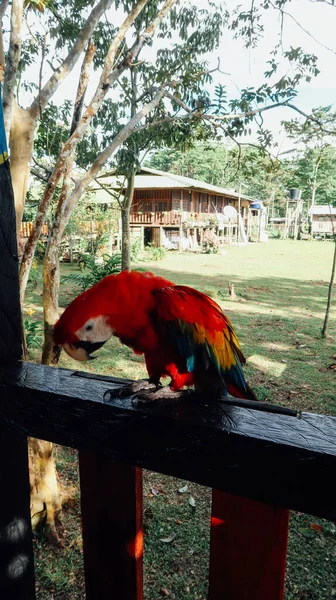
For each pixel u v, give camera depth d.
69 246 19.59
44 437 1.19
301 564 3.35
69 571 3.36
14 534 1.32
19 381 1.21
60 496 3.96
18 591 1.35
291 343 8.33
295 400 5.76
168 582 3.24
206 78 6.63
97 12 3.50
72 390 1.15
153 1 6.89
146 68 7.50
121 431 1.06
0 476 1.26
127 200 10.13
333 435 0.89
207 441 0.95
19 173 3.30
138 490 1.15
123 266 10.47
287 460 0.86
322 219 42.81
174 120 6.18
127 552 1.19
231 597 1.08
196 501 4.12
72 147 3.45
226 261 22.73
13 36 3.00
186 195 31.00
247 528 1.03
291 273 18.23
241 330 9.16
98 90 3.63
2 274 1.28
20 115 3.25
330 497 0.84
